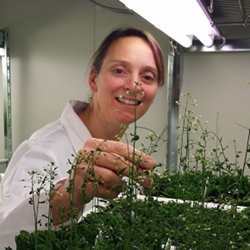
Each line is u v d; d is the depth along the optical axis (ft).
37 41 11.64
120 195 2.57
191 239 2.37
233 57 9.68
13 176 3.31
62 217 2.52
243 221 2.60
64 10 11.24
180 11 5.16
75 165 2.46
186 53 9.88
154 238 2.43
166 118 10.09
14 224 2.82
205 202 2.88
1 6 11.87
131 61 3.68
